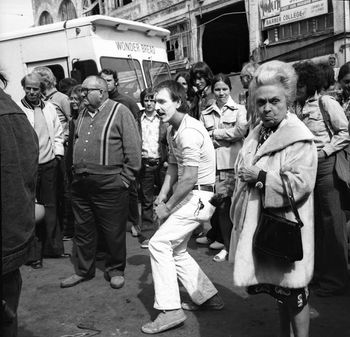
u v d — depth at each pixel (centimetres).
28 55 761
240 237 240
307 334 245
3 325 180
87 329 336
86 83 397
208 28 1482
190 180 311
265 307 355
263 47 1198
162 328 320
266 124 241
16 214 177
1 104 180
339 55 1020
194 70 488
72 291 407
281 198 227
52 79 573
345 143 353
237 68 1673
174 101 318
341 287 365
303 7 1088
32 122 480
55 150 500
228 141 432
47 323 349
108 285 415
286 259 224
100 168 393
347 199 361
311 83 358
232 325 329
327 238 364
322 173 358
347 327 319
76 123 415
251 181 235
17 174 177
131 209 564
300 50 1110
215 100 468
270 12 1169
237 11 1316
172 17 1457
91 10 1700
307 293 243
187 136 312
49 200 492
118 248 413
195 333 319
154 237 322
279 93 232
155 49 838
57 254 504
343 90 440
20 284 196
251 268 236
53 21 1692
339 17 1009
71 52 723
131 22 766
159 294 321
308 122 363
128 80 755
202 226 575
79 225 417
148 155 573
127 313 359
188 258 345
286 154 233
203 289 344
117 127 397
